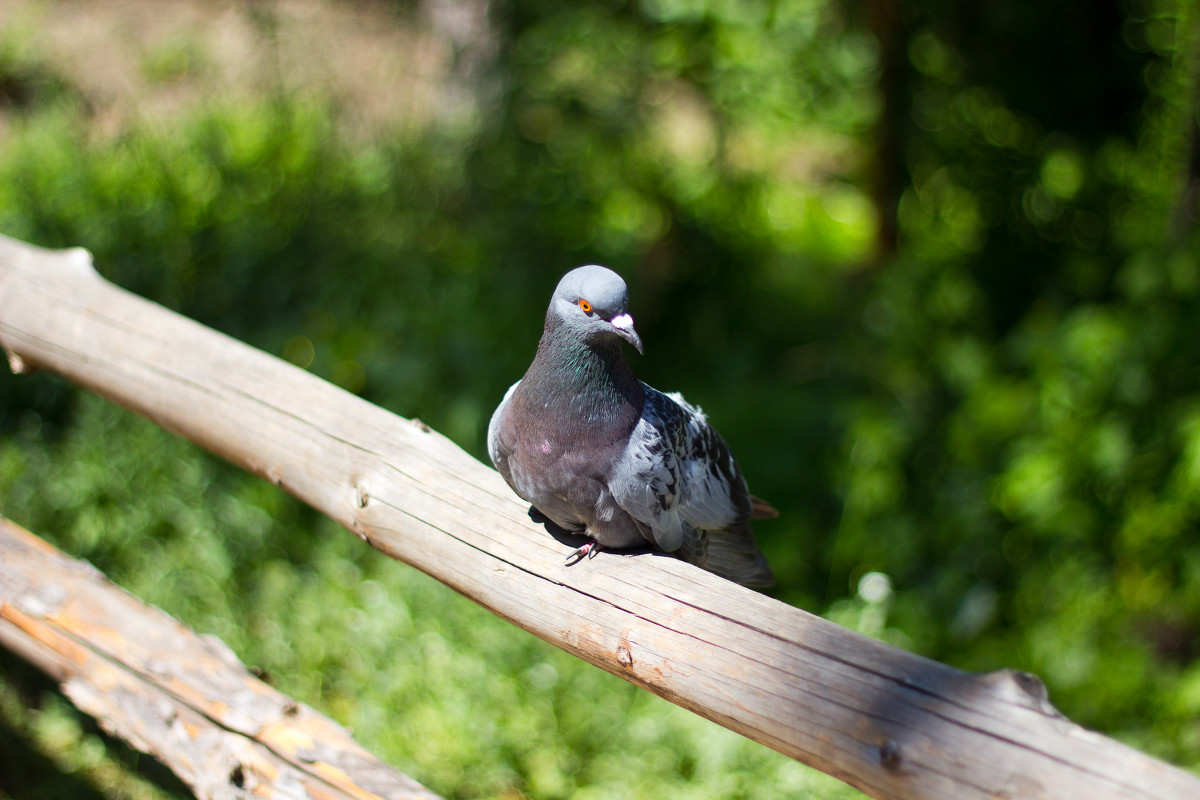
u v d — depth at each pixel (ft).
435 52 24.73
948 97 21.93
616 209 23.68
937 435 18.13
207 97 25.00
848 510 18.24
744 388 23.20
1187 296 15.14
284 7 24.68
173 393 9.55
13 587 9.66
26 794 12.95
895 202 25.31
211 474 17.69
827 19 23.94
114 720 9.09
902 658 5.64
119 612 9.43
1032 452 15.94
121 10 27.20
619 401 7.78
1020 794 4.92
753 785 12.85
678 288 24.71
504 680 14.56
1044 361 16.08
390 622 15.43
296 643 15.48
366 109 24.63
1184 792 4.63
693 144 28.09
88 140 23.21
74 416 18.20
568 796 13.23
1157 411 15.20
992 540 16.69
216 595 15.98
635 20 22.54
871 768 5.42
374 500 8.27
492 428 8.23
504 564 7.59
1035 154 20.16
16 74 25.12
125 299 10.39
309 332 20.56
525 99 22.16
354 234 22.61
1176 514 15.08
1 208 21.30
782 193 29.78
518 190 22.08
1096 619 15.69
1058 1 19.27
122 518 16.69
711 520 8.75
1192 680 14.20
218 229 21.94
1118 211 19.04
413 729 13.88
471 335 19.45
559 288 7.76
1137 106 19.38
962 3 20.59
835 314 25.09
